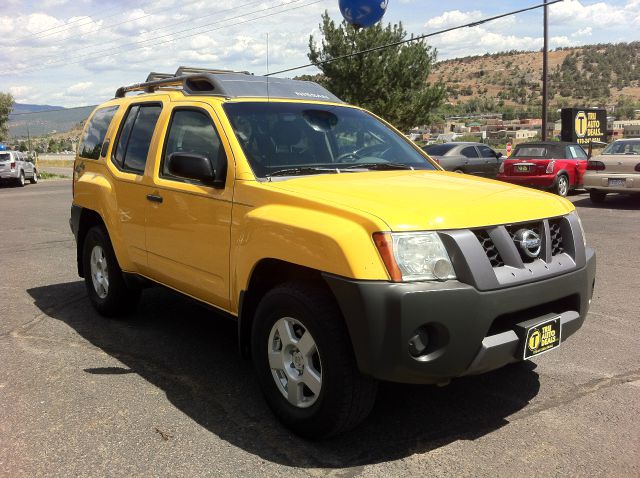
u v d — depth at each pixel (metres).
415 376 2.92
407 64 34.44
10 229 11.60
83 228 5.80
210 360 4.54
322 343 3.05
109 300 5.39
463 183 3.71
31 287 6.81
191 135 4.27
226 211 3.73
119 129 5.29
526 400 3.83
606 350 4.69
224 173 3.83
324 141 4.30
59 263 8.19
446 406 3.76
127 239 4.92
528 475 2.97
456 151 18.16
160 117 4.66
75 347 4.81
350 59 33.88
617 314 5.62
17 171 26.34
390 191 3.36
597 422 3.51
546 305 3.34
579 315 3.49
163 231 4.39
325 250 3.00
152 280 4.79
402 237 2.89
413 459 3.13
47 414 3.63
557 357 4.55
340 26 33.78
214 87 4.37
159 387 4.04
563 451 3.20
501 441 3.31
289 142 4.11
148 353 4.68
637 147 13.79
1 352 4.70
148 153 4.67
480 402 3.81
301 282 3.29
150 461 3.11
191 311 5.80
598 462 3.08
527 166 15.97
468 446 3.26
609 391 3.94
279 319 3.38
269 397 3.50
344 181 3.62
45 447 3.24
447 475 2.97
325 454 3.18
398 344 2.84
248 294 3.62
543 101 25.08
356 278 2.87
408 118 34.72
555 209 3.49
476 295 2.92
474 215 3.09
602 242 9.27
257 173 3.72
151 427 3.47
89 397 3.88
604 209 13.39
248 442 3.30
